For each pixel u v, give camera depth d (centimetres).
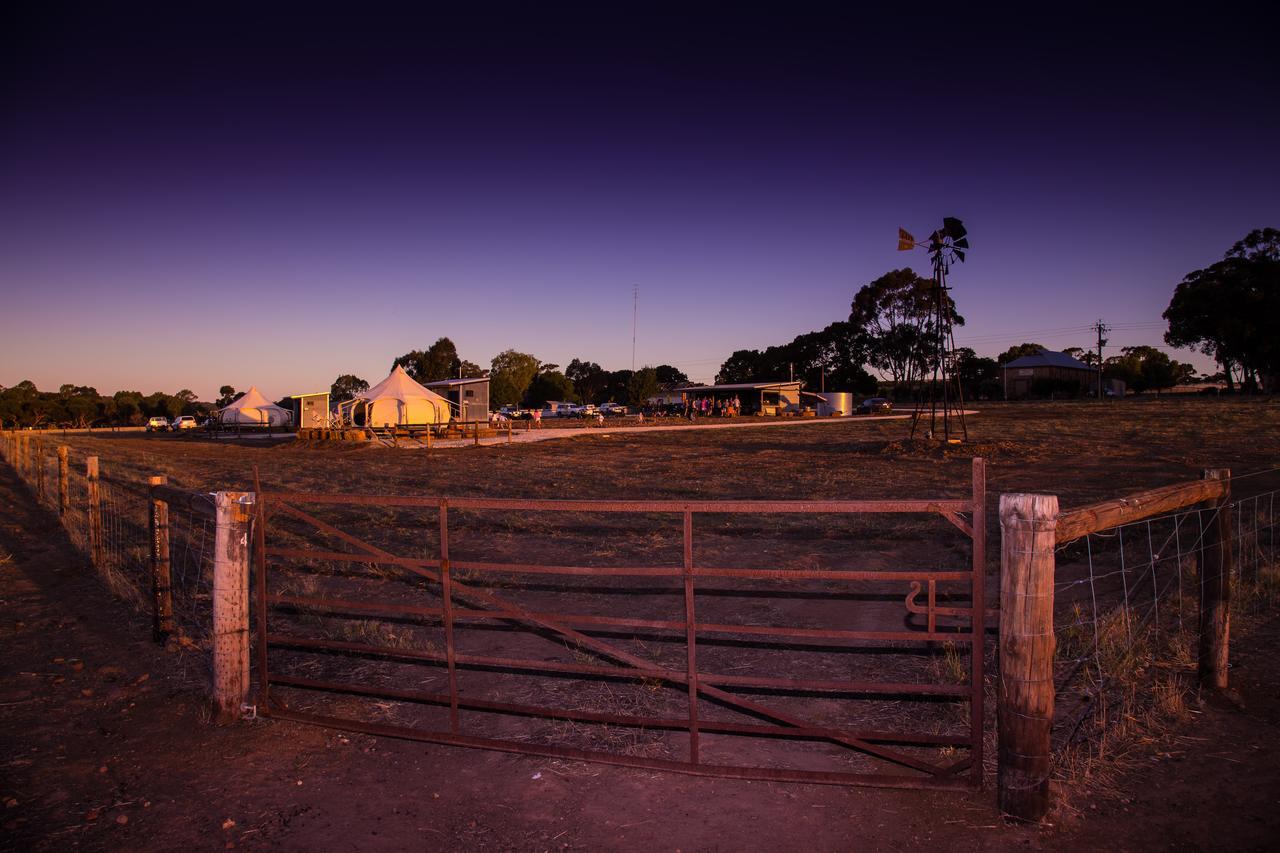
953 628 598
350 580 791
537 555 912
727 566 838
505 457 2650
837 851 300
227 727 427
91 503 839
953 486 1553
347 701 465
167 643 564
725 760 383
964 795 341
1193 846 299
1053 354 8744
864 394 9519
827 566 832
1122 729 399
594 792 352
